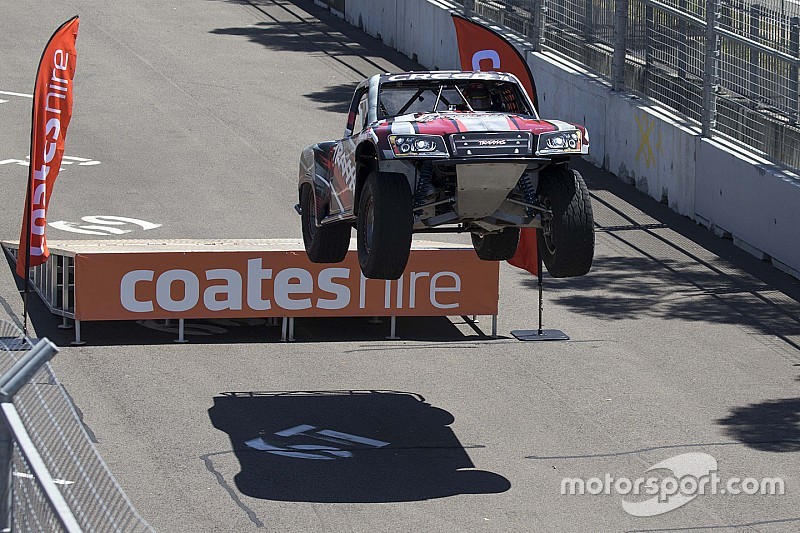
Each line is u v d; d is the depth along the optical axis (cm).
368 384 2712
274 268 2955
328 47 6550
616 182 4538
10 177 4334
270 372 2773
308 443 2355
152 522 1969
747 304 3350
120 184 4316
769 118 3747
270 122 5191
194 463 2233
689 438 2434
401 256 2064
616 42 4591
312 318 3206
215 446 2319
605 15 4741
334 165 2450
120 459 2236
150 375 2716
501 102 2356
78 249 2962
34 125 2845
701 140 4012
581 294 3428
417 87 2342
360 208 2153
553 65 5028
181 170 4509
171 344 2944
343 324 3162
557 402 2622
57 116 2864
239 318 3175
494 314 3061
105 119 5125
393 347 2981
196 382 2683
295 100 5547
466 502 2095
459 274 3034
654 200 4331
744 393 2703
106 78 5759
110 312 2903
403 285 3019
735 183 3831
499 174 1998
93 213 3981
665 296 3412
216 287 2938
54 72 2852
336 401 2595
